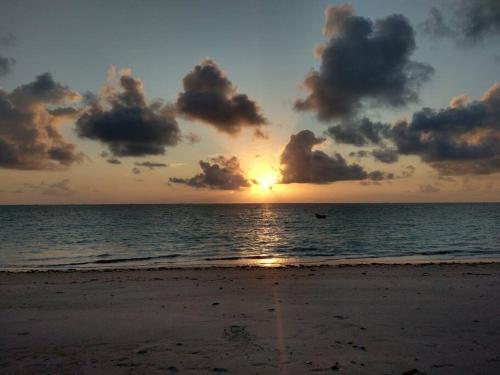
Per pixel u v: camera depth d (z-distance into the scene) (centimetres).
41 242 4219
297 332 873
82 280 1642
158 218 9962
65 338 841
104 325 939
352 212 13675
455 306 1127
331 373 643
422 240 4222
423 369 662
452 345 787
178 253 3206
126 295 1308
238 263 2541
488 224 7044
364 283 1516
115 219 9450
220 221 8575
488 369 664
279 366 673
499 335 854
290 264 2412
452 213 12594
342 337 838
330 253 3155
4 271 2092
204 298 1248
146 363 692
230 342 805
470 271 1852
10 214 12825
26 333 879
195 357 720
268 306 1129
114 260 2758
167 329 901
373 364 683
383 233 5219
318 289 1393
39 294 1333
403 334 860
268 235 5025
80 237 4791
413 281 1558
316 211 15175
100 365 685
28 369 670
